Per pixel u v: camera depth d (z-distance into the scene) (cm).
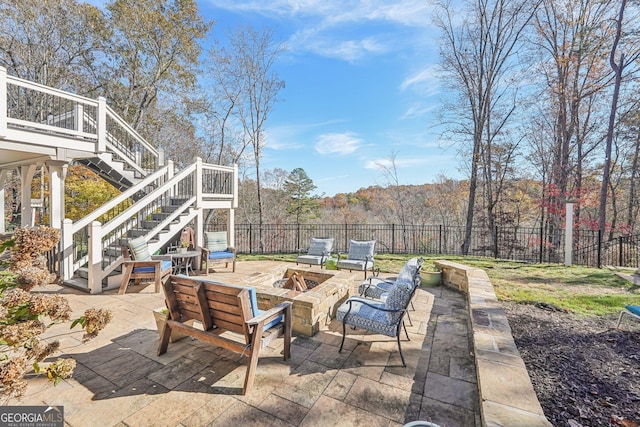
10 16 1169
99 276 490
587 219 1187
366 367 263
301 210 2175
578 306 408
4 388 150
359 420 195
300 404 212
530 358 269
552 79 1168
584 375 241
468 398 218
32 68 1245
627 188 1306
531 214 1316
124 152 789
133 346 301
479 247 1086
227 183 786
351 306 305
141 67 1496
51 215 621
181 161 1642
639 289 502
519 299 441
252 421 194
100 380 239
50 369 174
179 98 1603
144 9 1412
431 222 1731
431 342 313
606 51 1042
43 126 540
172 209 708
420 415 200
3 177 876
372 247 608
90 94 1459
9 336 154
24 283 176
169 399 216
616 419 189
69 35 1345
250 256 885
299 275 462
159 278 496
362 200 2397
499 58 1127
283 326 275
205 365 264
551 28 1127
